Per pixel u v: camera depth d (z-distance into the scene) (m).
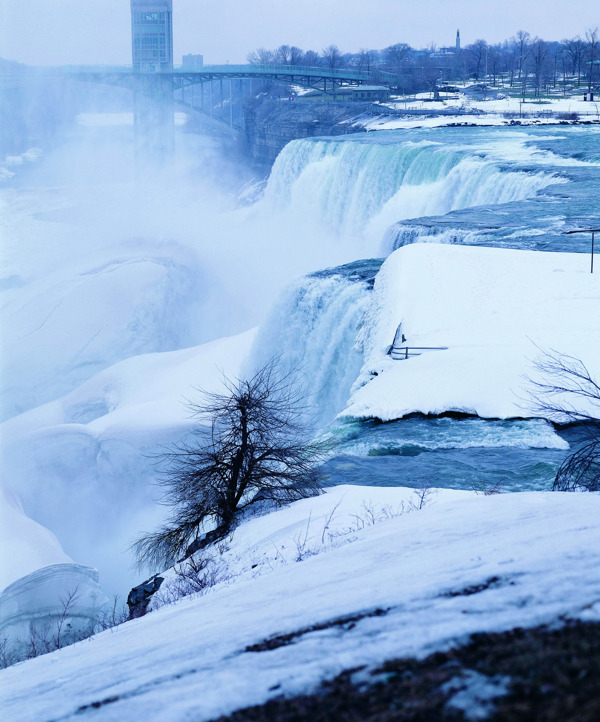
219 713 4.69
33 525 34.16
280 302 48.12
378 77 170.38
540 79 185.88
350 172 84.94
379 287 38.78
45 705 6.27
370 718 4.12
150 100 186.25
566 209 51.31
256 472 22.06
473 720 3.79
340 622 5.93
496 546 7.41
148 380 56.72
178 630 7.94
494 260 38.81
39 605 25.97
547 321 31.33
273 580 9.77
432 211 70.81
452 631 4.92
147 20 186.12
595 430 23.42
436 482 21.14
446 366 28.73
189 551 21.38
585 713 3.51
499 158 69.94
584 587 5.23
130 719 5.04
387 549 9.25
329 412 42.91
